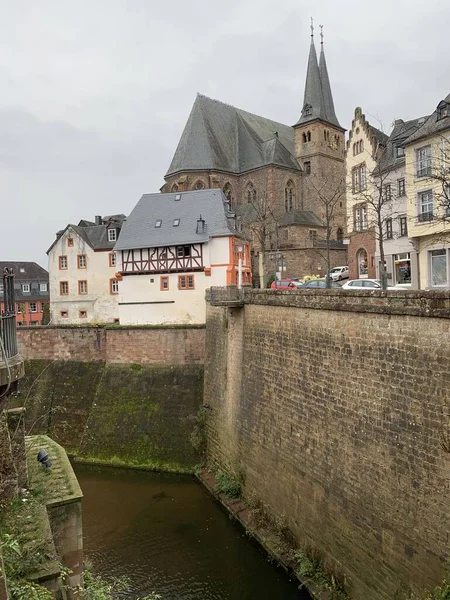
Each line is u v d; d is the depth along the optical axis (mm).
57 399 36594
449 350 11875
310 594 16078
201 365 32719
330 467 16469
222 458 26656
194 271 37062
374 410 14422
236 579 17875
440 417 12102
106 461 31094
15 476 12336
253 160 66750
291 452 19078
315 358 17562
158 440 30984
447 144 27891
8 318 9609
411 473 12961
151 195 42375
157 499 25156
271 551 18812
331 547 16219
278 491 20031
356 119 43688
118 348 35031
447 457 11852
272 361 20969
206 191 40688
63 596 10383
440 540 11953
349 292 15430
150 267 38312
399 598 13172
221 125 69312
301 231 62000
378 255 39375
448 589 10914
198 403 31500
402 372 13375
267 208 59094
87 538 21359
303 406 18344
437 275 30484
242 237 39750
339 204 69125
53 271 52812
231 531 21328
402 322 13422
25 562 10047
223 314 27391
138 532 21688
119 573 18641
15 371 9391
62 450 16656
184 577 18203
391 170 35719
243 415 23844
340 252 61156
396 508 13422
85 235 52062
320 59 74438
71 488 13453
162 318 38000
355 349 15336
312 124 70750
